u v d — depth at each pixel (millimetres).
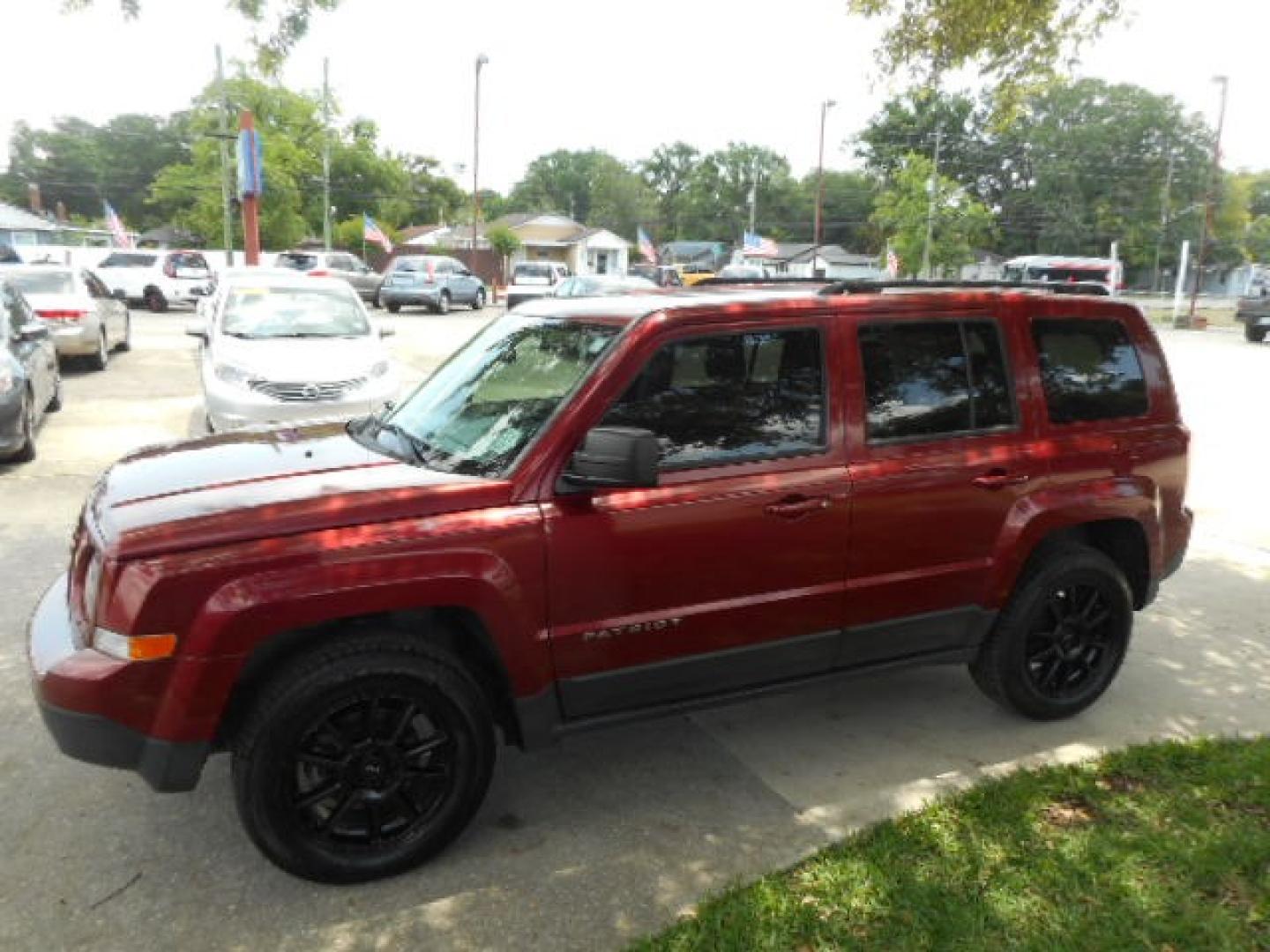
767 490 3432
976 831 3314
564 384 3350
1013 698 4129
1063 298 4129
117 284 27750
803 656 3658
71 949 2762
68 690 2781
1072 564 4070
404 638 3010
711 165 105750
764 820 3473
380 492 3031
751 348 3475
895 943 2764
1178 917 2869
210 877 3094
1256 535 7316
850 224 96500
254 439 3846
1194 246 73438
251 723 2873
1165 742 3979
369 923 2896
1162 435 4348
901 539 3705
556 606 3166
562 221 73375
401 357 17797
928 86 8086
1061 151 76375
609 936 2855
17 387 8289
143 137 89688
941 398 3822
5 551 6191
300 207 53281
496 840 3334
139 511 2975
